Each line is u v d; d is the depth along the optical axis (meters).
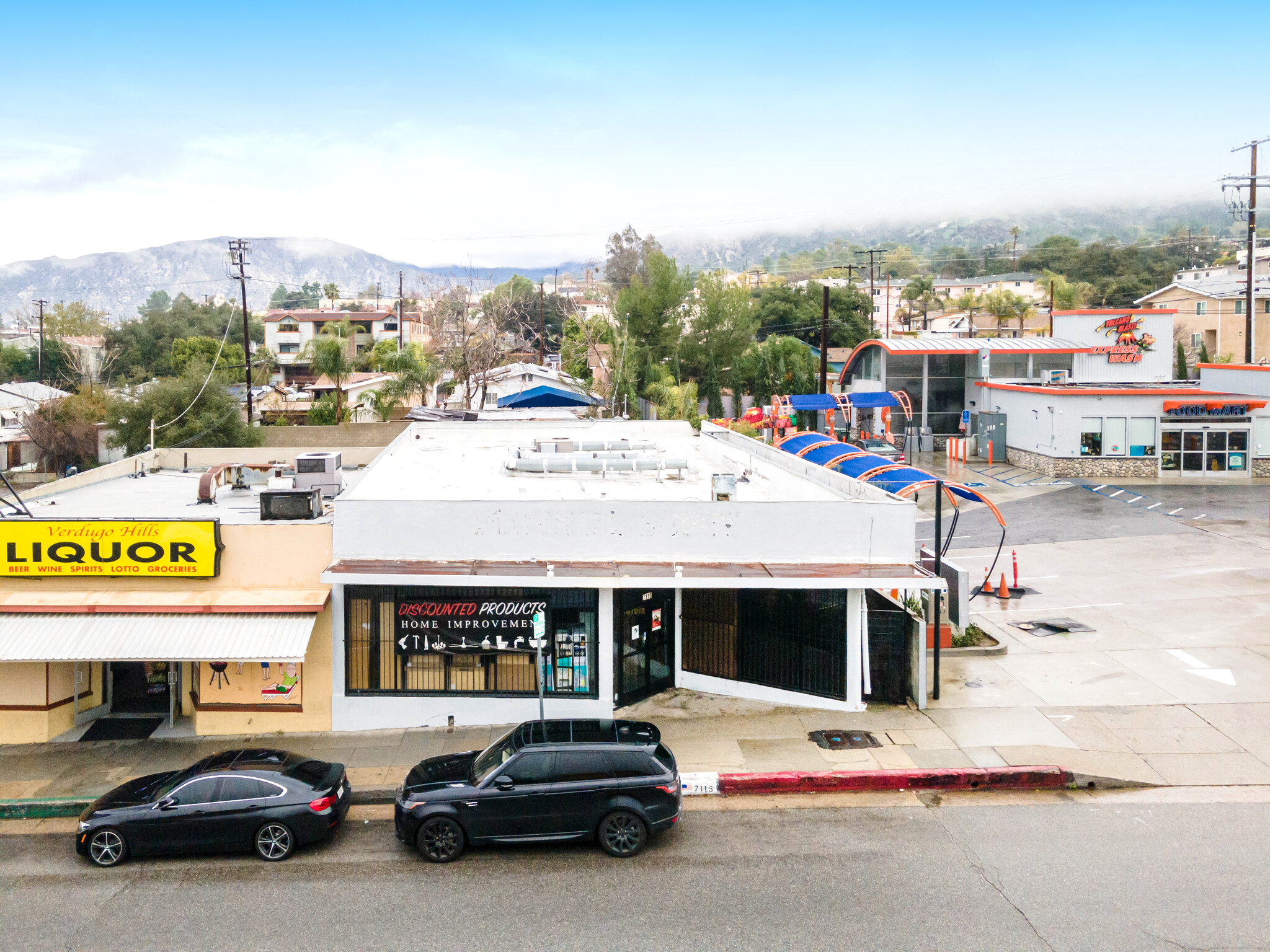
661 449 25.34
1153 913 10.06
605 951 9.64
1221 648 18.72
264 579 16.03
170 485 22.69
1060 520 31.20
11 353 91.19
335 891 11.21
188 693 16.92
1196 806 12.70
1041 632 20.20
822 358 48.22
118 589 16.02
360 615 16.14
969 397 50.50
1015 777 13.62
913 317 131.12
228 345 92.12
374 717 16.20
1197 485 37.00
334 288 152.62
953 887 10.77
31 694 15.97
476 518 15.91
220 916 10.67
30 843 12.88
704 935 9.90
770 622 17.00
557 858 11.93
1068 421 39.22
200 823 12.05
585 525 15.96
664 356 72.00
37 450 53.19
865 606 16.67
